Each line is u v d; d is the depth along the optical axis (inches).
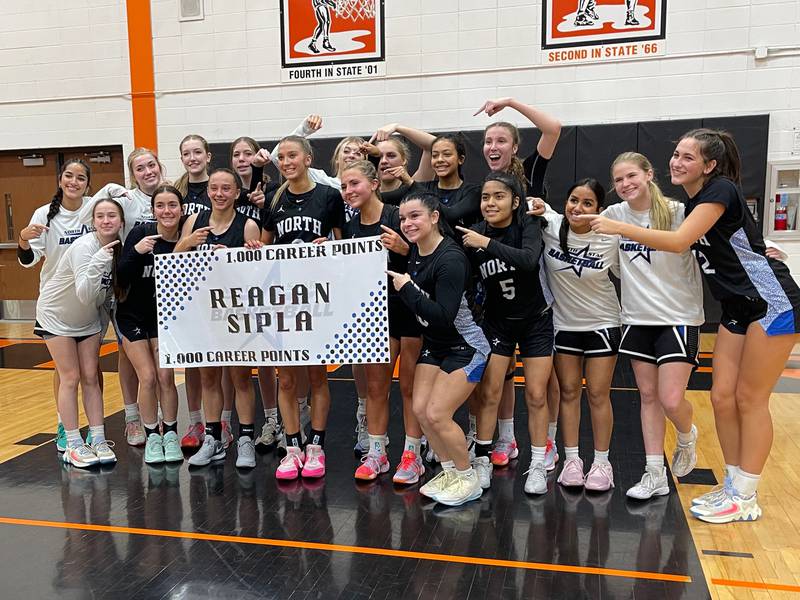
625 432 157.1
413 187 136.3
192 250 130.3
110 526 110.3
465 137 273.7
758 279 101.8
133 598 88.1
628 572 93.4
